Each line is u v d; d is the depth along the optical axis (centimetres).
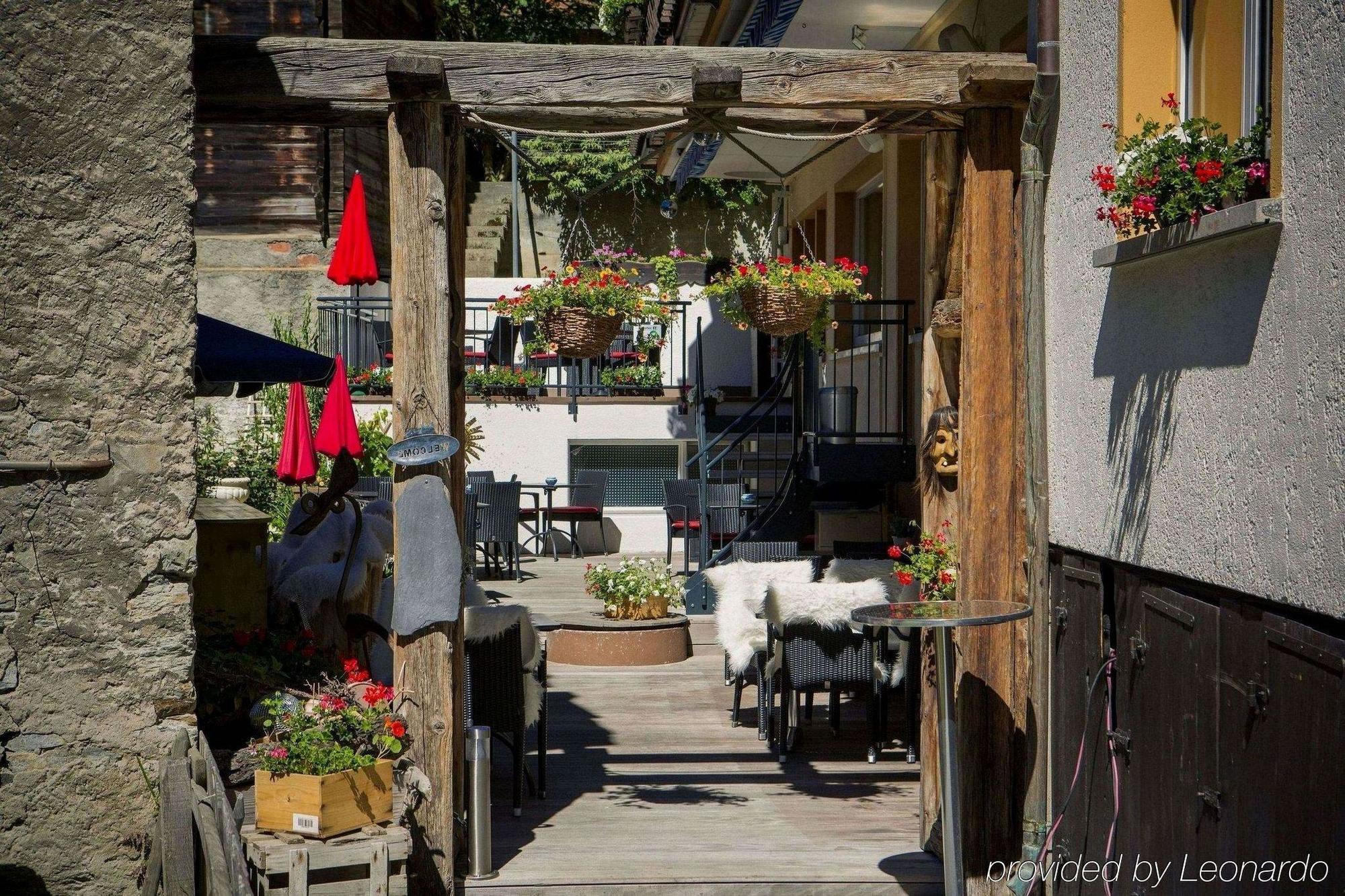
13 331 440
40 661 444
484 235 1905
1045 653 506
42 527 443
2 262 439
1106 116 470
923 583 535
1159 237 407
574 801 626
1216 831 386
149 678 452
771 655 727
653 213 1958
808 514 1075
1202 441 397
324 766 425
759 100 499
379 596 738
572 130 535
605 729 768
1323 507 326
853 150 1152
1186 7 446
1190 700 407
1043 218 502
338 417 599
